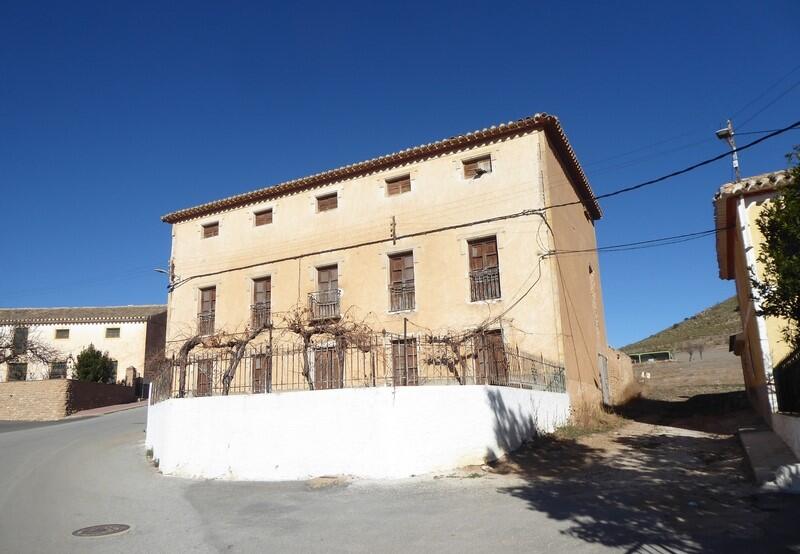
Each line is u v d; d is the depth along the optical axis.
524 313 16.52
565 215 18.92
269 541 6.85
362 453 10.45
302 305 20.09
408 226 18.91
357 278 19.41
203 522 7.96
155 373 16.86
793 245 7.76
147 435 16.95
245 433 11.44
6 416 30.77
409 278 18.73
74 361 37.91
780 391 11.43
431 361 15.71
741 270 14.32
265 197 22.00
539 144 17.45
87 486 11.23
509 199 17.47
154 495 10.12
